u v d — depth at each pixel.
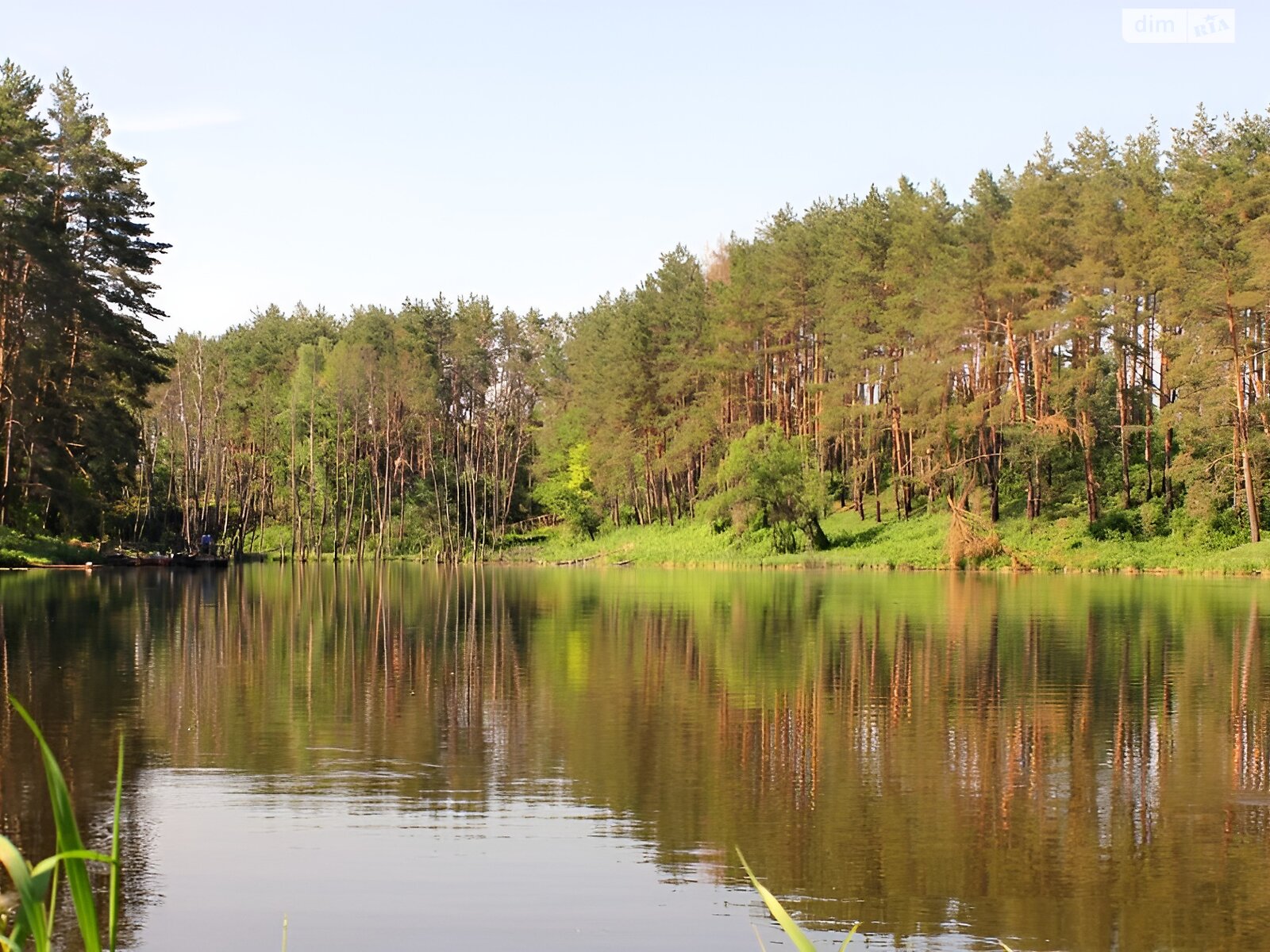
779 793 13.58
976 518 65.06
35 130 60.72
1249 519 61.69
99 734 16.67
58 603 39.31
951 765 15.05
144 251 66.94
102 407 65.38
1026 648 26.72
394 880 10.61
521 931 9.48
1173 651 26.03
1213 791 13.80
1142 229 65.56
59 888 10.35
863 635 29.89
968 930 9.60
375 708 18.92
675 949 9.17
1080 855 11.41
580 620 34.78
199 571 68.25
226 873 10.77
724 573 66.31
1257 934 9.53
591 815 12.69
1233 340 58.81
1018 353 69.56
